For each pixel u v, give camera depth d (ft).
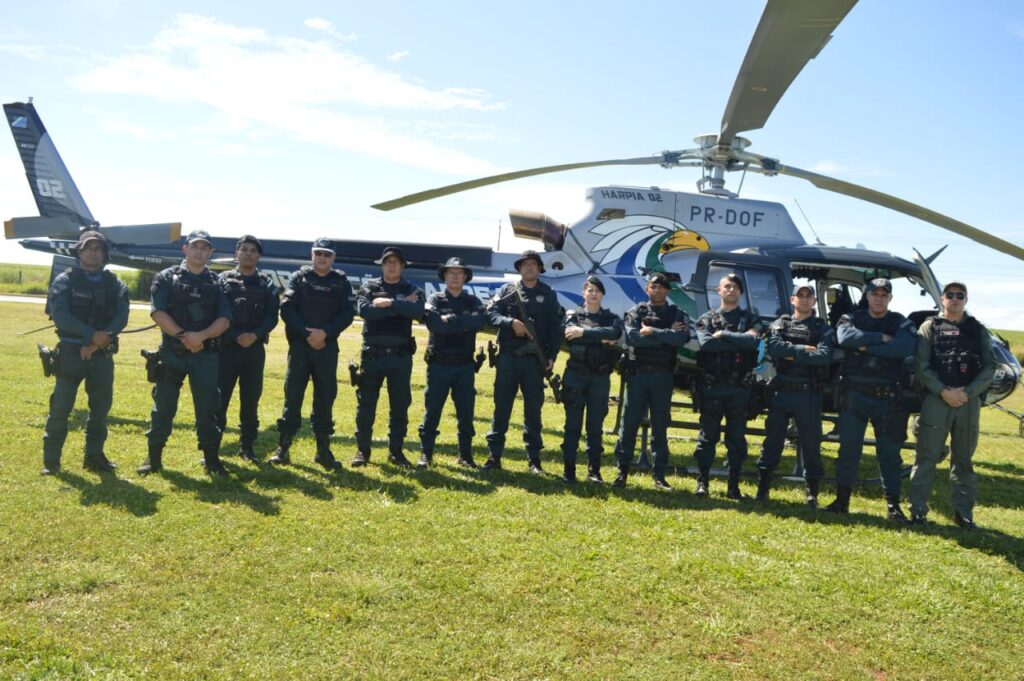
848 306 22.91
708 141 21.09
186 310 15.84
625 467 17.61
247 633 9.37
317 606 10.19
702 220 22.24
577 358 17.60
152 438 16.14
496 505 15.15
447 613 10.23
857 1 12.87
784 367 16.90
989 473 24.43
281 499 14.71
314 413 17.57
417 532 13.28
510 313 17.98
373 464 18.02
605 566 12.26
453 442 22.25
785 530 14.89
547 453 22.09
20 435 18.61
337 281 17.69
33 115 28.68
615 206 22.33
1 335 45.52
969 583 12.39
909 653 9.91
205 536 12.48
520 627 9.98
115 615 9.64
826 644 10.05
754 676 9.09
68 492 14.28
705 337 17.03
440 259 24.94
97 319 15.69
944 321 16.14
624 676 8.89
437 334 17.94
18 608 9.68
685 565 12.50
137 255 28.22
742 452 17.33
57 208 29.09
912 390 17.81
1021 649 10.23
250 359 17.56
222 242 27.30
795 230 22.68
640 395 17.60
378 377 17.85
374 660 8.91
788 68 15.70
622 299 21.84
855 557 13.44
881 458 16.53
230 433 21.12
